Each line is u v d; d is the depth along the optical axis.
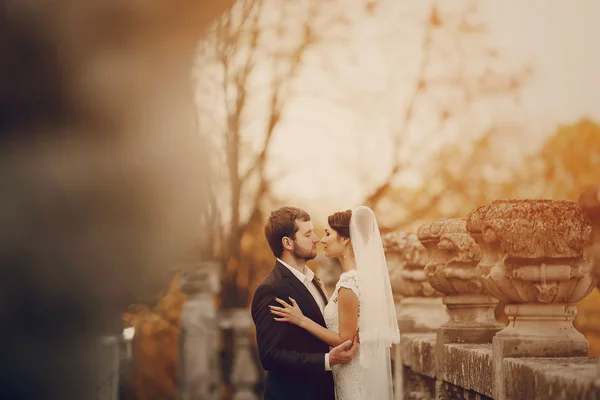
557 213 5.35
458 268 7.22
